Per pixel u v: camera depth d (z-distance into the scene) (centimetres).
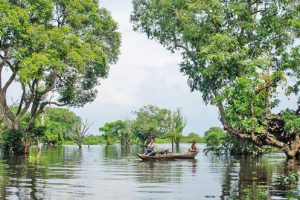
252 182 1772
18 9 3912
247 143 4034
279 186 1634
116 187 1603
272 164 2817
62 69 4069
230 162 3073
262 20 3762
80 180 1820
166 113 9306
